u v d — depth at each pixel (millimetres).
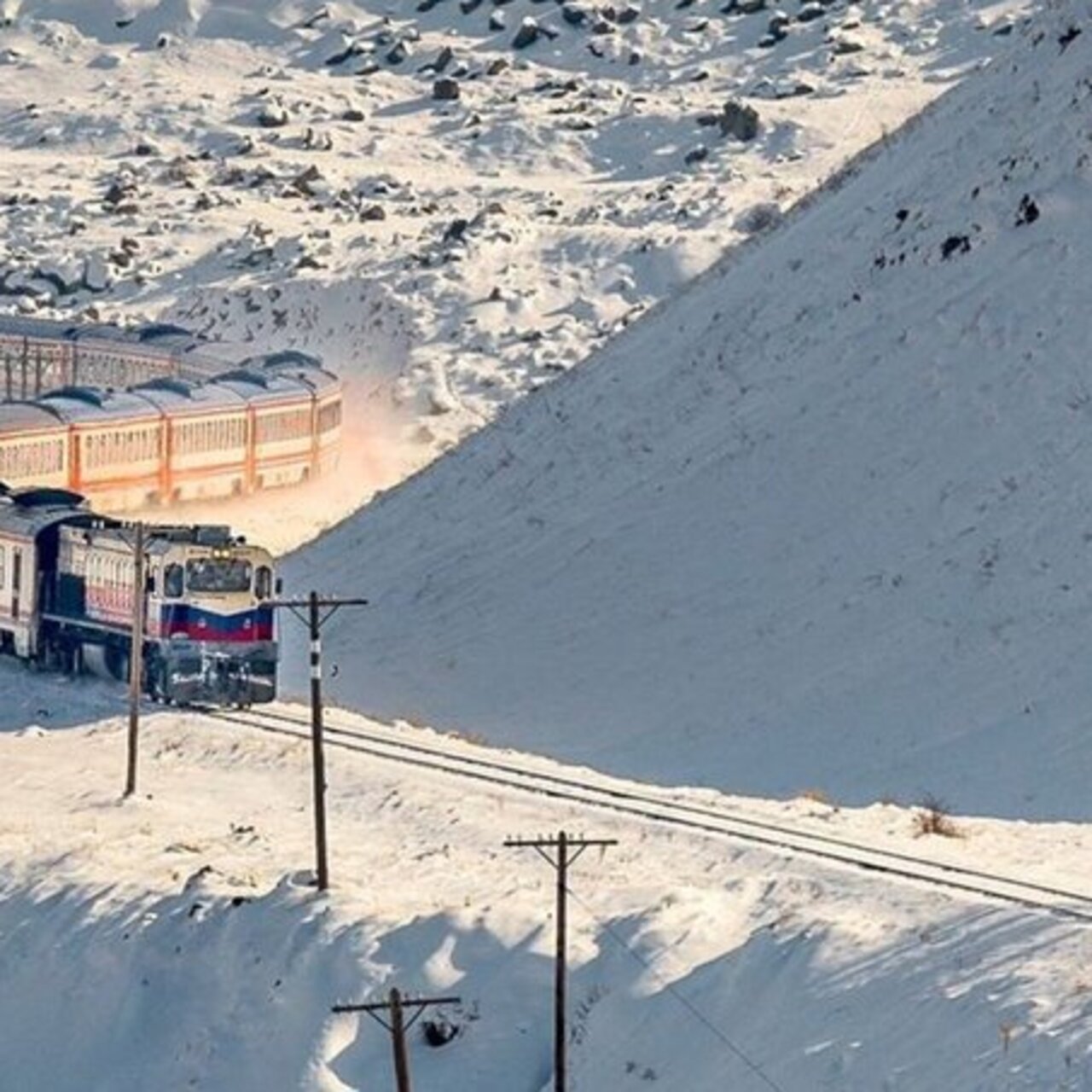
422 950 140375
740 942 136250
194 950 148500
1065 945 126250
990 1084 114688
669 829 157375
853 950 130250
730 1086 124000
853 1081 120125
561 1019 121688
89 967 151625
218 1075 138875
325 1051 135375
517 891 147625
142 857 163500
